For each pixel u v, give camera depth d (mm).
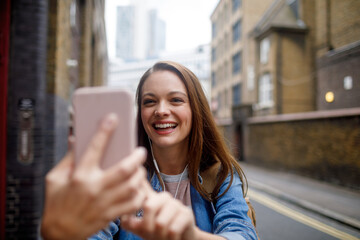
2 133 2953
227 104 23656
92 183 348
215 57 27984
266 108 16422
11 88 3004
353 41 10953
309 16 16328
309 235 4332
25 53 3037
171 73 1024
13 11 3033
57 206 358
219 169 1123
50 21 3410
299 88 16000
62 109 4031
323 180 8570
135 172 385
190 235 491
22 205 2971
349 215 5172
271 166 12031
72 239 355
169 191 1114
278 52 16016
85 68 7621
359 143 7090
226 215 914
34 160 3029
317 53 12758
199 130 1062
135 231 438
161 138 991
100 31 13516
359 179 7121
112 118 393
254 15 19672
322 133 8594
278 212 5633
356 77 10484
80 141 420
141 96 1136
